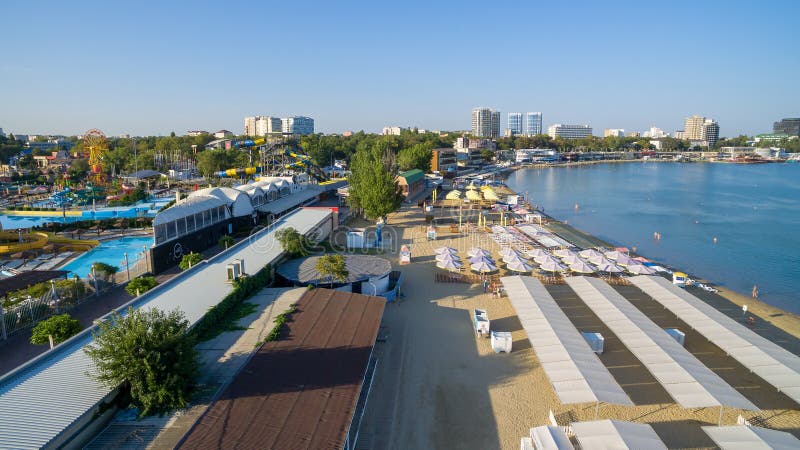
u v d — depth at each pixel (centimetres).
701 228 9250
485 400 2841
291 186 9575
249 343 2788
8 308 3328
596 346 3412
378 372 3155
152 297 3297
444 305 4397
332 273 4116
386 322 3988
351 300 3528
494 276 5334
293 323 3050
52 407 1956
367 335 2945
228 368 2500
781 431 2339
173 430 2014
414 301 4494
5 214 9250
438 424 2608
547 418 2672
